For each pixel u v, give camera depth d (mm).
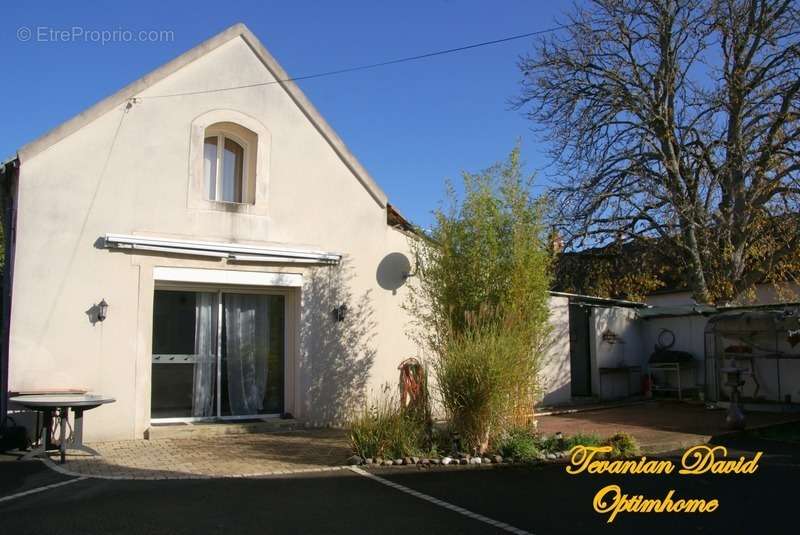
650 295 24359
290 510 6375
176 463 8445
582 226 17797
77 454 8953
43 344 9438
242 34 11469
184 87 10852
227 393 11281
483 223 10109
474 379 8945
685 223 16672
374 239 12492
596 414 13570
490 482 7734
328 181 12125
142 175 10359
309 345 11656
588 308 16062
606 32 17609
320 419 11594
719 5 16734
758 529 5957
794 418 12891
